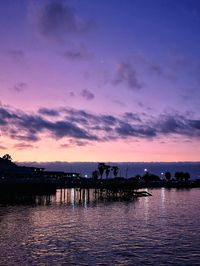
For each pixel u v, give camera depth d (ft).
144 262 111.04
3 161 463.83
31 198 330.95
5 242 137.69
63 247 130.52
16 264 107.04
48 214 231.91
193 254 121.60
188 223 199.11
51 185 352.08
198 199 412.16
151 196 472.03
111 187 422.41
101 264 108.17
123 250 126.93
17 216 217.77
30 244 134.62
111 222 199.82
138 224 193.36
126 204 328.29
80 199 383.04
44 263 108.47
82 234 158.61
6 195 313.73
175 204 336.49
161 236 155.63
